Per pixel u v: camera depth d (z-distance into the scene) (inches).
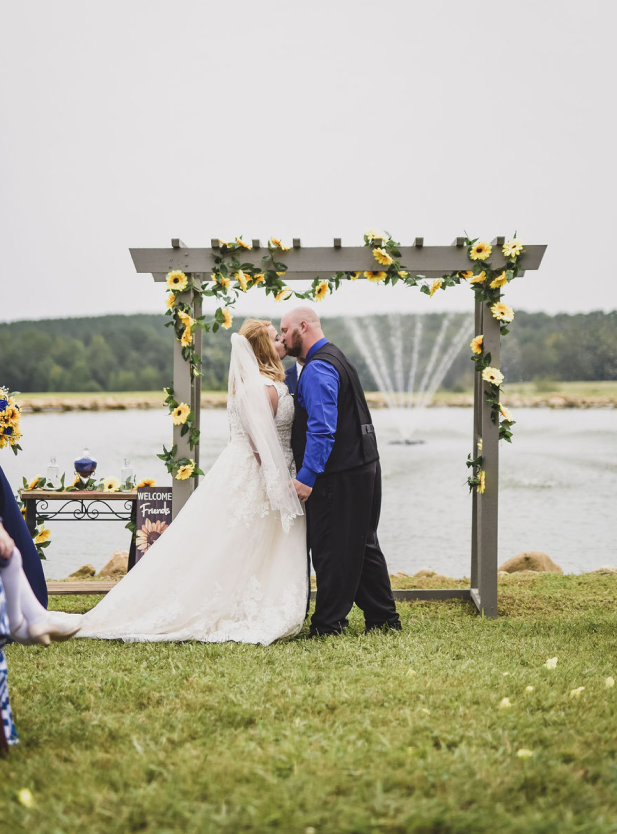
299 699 114.2
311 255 189.9
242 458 169.6
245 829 75.5
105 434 824.9
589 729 101.7
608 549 323.0
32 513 211.3
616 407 1421.0
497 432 191.5
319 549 167.3
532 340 1656.0
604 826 74.4
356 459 166.9
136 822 77.2
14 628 97.7
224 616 162.9
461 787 82.8
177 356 191.6
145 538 197.3
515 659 140.3
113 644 155.1
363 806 79.0
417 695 115.7
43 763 91.7
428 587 239.5
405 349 1576.0
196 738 101.3
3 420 198.4
